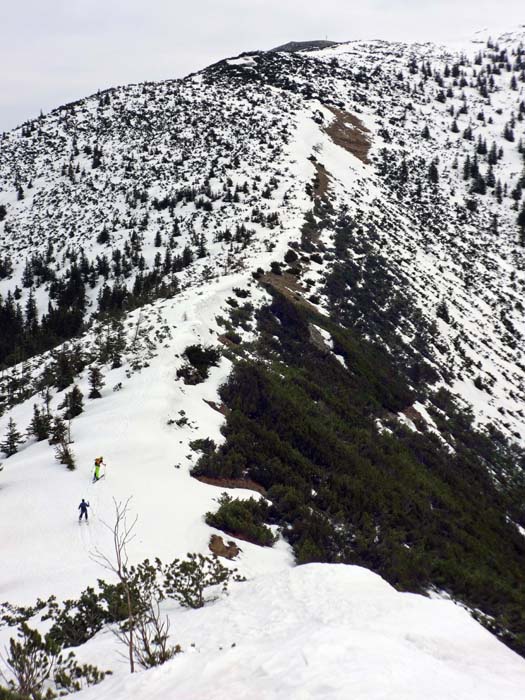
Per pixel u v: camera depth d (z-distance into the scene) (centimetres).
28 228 9169
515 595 2534
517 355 6588
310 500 2708
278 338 4466
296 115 12162
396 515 2827
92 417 3147
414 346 5444
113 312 5522
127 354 3881
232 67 15638
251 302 4859
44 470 2688
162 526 2258
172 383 3400
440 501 3250
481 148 13525
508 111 16688
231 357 3859
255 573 2073
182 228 7912
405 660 855
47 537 2158
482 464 4228
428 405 4612
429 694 736
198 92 13262
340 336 4716
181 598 1645
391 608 1328
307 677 784
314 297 5325
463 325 6500
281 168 9469
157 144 10706
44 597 1741
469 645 1125
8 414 3856
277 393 3475
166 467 2711
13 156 11494
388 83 17162
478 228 10281
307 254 6322
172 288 5556
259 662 895
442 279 7462
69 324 6309
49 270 7806
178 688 889
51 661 1227
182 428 3036
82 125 12050
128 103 12812
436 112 15850
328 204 8256
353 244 6994
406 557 2458
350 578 1598
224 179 9069
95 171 10194
